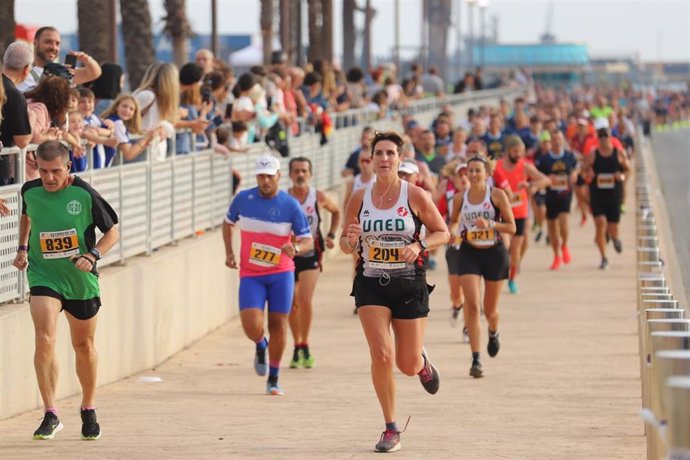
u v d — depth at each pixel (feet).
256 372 79.15
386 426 57.41
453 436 61.41
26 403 68.03
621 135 213.25
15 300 69.26
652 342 43.42
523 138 157.89
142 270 85.76
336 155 160.04
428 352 93.50
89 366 59.11
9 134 65.41
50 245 56.90
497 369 85.81
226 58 280.51
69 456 55.77
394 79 209.26
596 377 82.38
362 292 57.36
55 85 70.33
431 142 131.03
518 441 59.67
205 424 65.36
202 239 100.78
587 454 55.93
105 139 79.30
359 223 57.06
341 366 88.07
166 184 94.32
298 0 263.90
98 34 125.49
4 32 93.30
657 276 77.46
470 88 327.67
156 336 88.99
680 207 201.36
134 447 58.03
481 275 81.56
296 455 56.29
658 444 41.93
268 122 115.65
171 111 90.58
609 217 138.62
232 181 111.45
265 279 75.46
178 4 147.74
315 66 161.17
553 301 119.34
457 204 81.20
